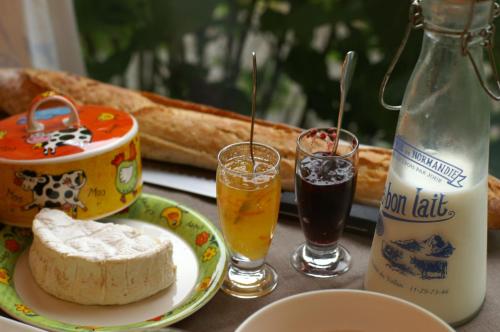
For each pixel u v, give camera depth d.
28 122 0.86
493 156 1.78
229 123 1.03
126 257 0.72
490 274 0.81
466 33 0.61
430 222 0.67
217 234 0.83
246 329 0.60
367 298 0.64
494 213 0.84
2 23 1.42
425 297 0.71
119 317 0.72
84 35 1.80
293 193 0.94
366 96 1.64
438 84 0.65
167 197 0.97
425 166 0.67
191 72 1.86
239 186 0.72
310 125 1.84
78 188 0.82
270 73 1.83
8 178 0.81
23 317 0.69
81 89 1.12
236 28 1.78
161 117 1.04
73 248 0.74
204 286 0.75
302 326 0.64
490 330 0.72
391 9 1.51
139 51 1.82
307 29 1.62
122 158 0.85
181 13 1.72
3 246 0.82
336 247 0.83
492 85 1.54
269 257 0.84
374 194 0.90
